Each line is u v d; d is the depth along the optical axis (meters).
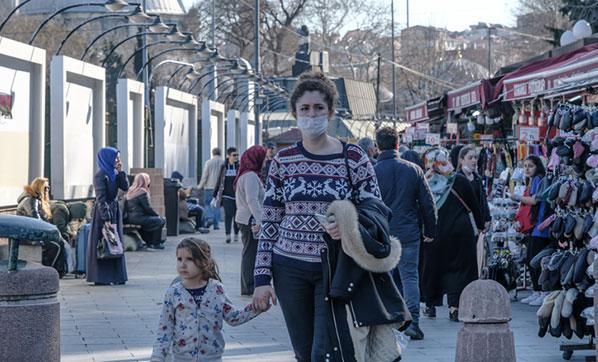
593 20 40.25
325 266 7.31
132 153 29.56
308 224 7.45
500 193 17.48
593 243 11.04
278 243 7.59
